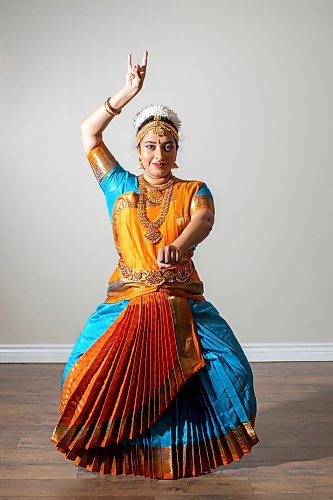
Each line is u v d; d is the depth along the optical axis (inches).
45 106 176.9
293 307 184.1
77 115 177.3
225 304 183.5
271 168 179.9
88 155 123.0
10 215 179.5
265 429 136.6
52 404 149.5
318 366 179.9
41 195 179.0
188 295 117.0
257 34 176.9
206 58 177.0
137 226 116.4
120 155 178.2
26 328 182.2
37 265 180.9
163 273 115.2
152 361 112.0
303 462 122.0
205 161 179.3
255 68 177.6
